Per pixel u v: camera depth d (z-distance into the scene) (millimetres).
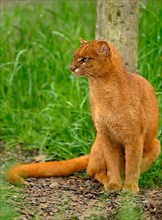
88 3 13945
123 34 11219
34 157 11352
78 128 11391
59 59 12875
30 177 10398
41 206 9383
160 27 12445
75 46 12867
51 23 13672
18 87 12734
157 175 10508
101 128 9898
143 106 9945
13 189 9859
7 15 13656
